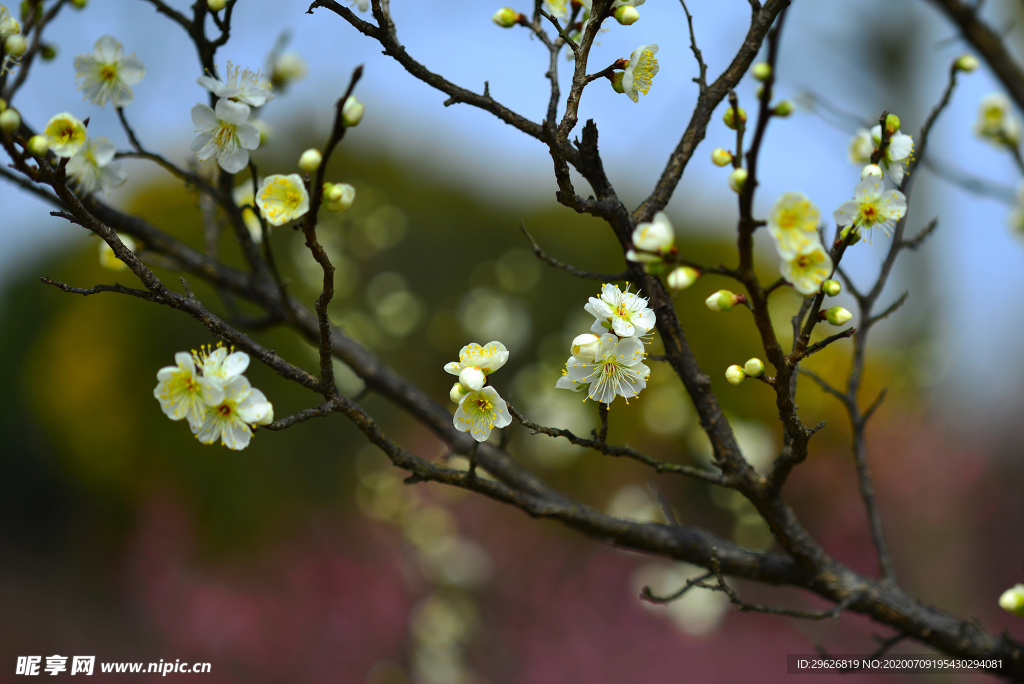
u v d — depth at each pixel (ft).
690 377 4.69
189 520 22.61
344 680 16.79
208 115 4.73
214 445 23.89
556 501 5.51
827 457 18.04
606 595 18.16
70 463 26.23
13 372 30.42
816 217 3.41
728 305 3.69
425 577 17.43
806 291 3.47
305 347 23.35
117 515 26.32
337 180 27.66
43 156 4.02
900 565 16.72
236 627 17.85
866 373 18.31
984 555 17.51
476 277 25.46
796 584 5.16
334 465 23.03
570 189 4.13
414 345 23.17
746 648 18.22
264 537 22.72
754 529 15.64
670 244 3.66
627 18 4.29
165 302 3.98
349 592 18.17
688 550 5.09
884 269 5.89
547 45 4.62
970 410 21.42
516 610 17.24
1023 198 7.27
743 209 3.38
